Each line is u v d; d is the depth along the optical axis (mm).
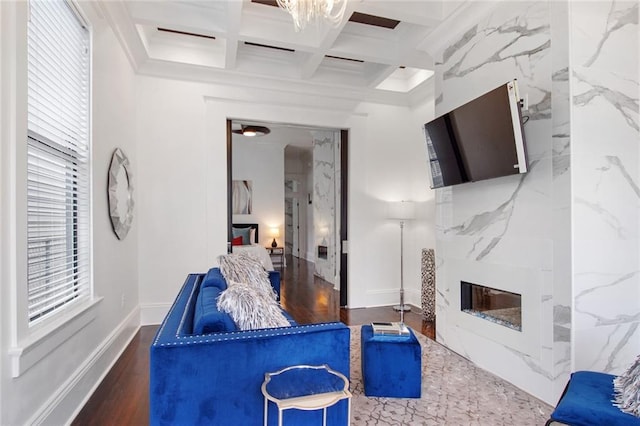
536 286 2459
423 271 4398
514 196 2648
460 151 2977
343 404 1771
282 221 8375
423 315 4391
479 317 2982
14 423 1580
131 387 2576
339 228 5344
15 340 1579
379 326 2691
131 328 3641
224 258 3064
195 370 1550
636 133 2424
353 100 4926
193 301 2316
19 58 1635
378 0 2898
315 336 1730
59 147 2168
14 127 1597
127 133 3598
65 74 2229
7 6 1569
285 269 7980
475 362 3016
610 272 2332
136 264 3924
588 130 2295
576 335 2242
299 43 3531
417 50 3717
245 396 1614
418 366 2447
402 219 4762
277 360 1662
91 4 2510
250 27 3381
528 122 2535
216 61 4215
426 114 4832
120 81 3328
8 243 1562
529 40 2531
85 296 2473
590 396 1567
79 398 2271
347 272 4949
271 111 4559
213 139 4324
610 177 2342
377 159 5047
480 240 2971
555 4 2344
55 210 2143
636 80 2434
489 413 2250
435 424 2131
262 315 1865
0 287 1506
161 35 4008
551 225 2363
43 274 1983
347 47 3686
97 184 2670
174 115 4195
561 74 2303
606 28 2359
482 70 2959
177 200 4191
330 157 6289
